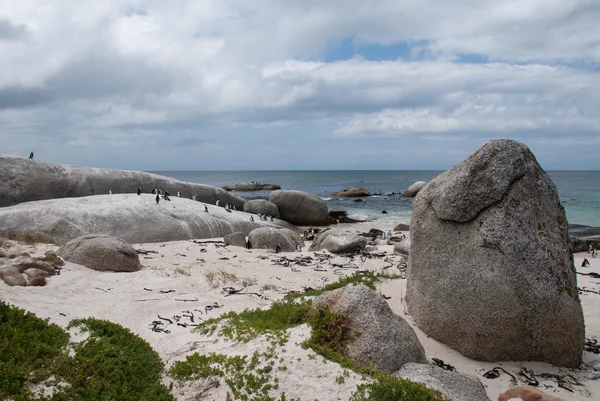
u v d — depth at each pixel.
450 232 8.70
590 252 20.53
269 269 15.05
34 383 5.80
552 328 7.88
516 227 8.06
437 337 8.68
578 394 7.17
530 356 8.06
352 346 6.88
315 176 171.88
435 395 5.77
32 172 24.89
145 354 7.16
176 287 11.33
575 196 54.69
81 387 5.89
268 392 6.00
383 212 42.03
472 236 8.35
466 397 6.16
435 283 8.80
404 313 9.63
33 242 15.78
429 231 9.08
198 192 31.81
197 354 7.02
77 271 11.49
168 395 6.13
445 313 8.52
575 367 8.05
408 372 6.55
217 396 6.09
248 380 6.20
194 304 10.08
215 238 22.48
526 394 6.32
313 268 15.57
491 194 8.23
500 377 7.61
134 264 12.85
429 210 9.15
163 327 8.67
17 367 5.90
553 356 8.01
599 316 10.64
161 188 29.97
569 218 34.88
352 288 7.59
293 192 34.59
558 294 7.88
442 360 8.04
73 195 25.83
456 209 8.48
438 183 9.09
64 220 18.92
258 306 10.27
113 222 20.02
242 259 16.42
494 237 8.08
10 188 23.77
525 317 7.87
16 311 7.36
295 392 5.96
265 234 19.98
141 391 6.21
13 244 13.99
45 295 9.45
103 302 9.68
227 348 7.17
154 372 6.75
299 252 19.17
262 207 32.81
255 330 7.54
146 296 10.38
